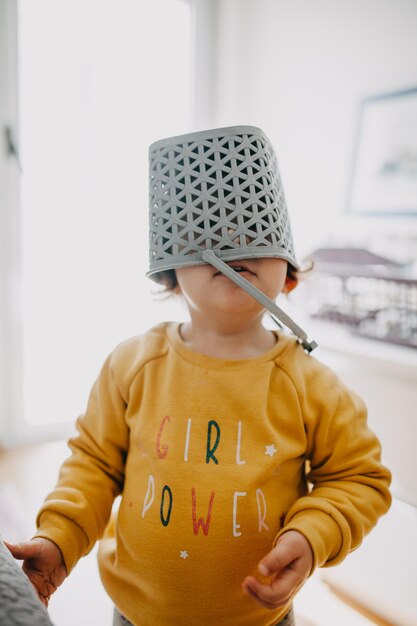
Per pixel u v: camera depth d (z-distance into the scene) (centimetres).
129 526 56
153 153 56
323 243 147
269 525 54
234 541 52
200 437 55
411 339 121
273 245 54
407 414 117
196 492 53
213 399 56
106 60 162
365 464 56
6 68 145
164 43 172
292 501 56
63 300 168
